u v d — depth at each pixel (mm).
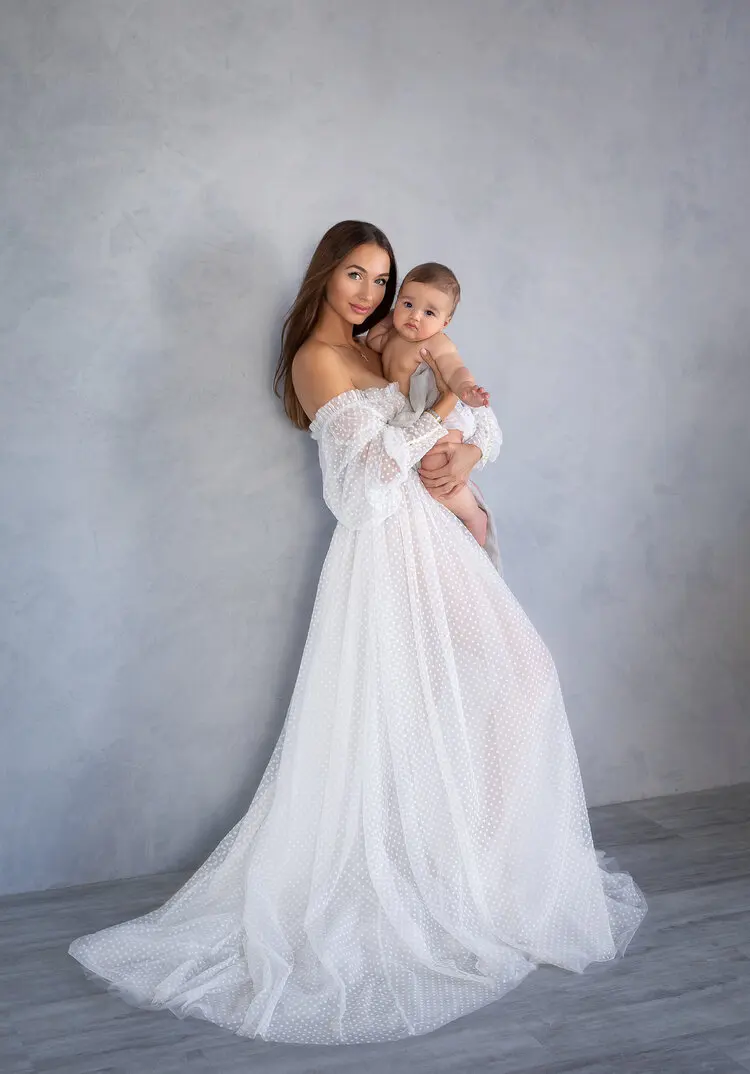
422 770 2445
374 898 2410
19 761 2689
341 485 2463
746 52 3314
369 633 2447
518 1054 2027
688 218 3281
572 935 2439
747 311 3408
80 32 2549
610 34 3111
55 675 2695
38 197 2559
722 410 3408
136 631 2754
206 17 2648
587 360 3184
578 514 3227
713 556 3443
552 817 2512
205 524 2785
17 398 2596
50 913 2598
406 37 2855
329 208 2814
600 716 3328
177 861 2852
